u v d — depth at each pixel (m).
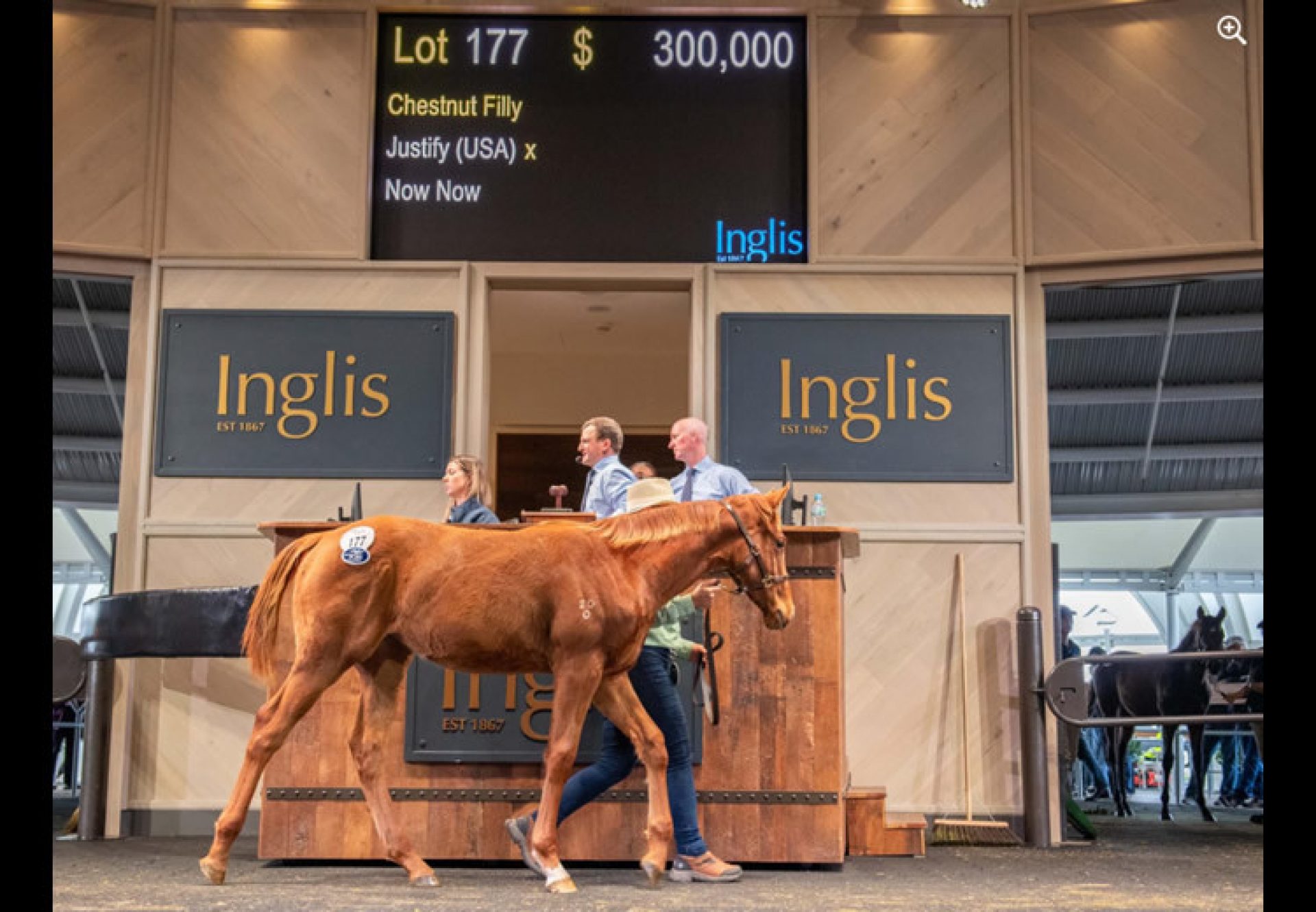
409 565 4.43
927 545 6.93
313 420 6.97
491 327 9.58
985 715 6.79
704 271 7.09
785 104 7.22
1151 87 7.07
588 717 5.03
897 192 7.15
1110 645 13.42
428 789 5.03
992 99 7.19
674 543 4.54
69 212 6.98
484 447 7.03
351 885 4.46
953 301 7.09
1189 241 6.94
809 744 5.05
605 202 7.14
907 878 4.91
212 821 6.64
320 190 7.12
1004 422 6.99
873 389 7.00
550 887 4.29
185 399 6.98
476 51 7.22
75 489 10.45
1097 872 5.20
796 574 5.13
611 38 7.24
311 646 4.40
